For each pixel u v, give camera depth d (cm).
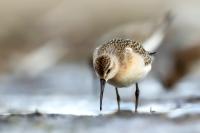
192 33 2017
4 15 2681
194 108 932
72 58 2162
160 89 1448
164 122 775
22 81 1780
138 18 2597
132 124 778
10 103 1248
